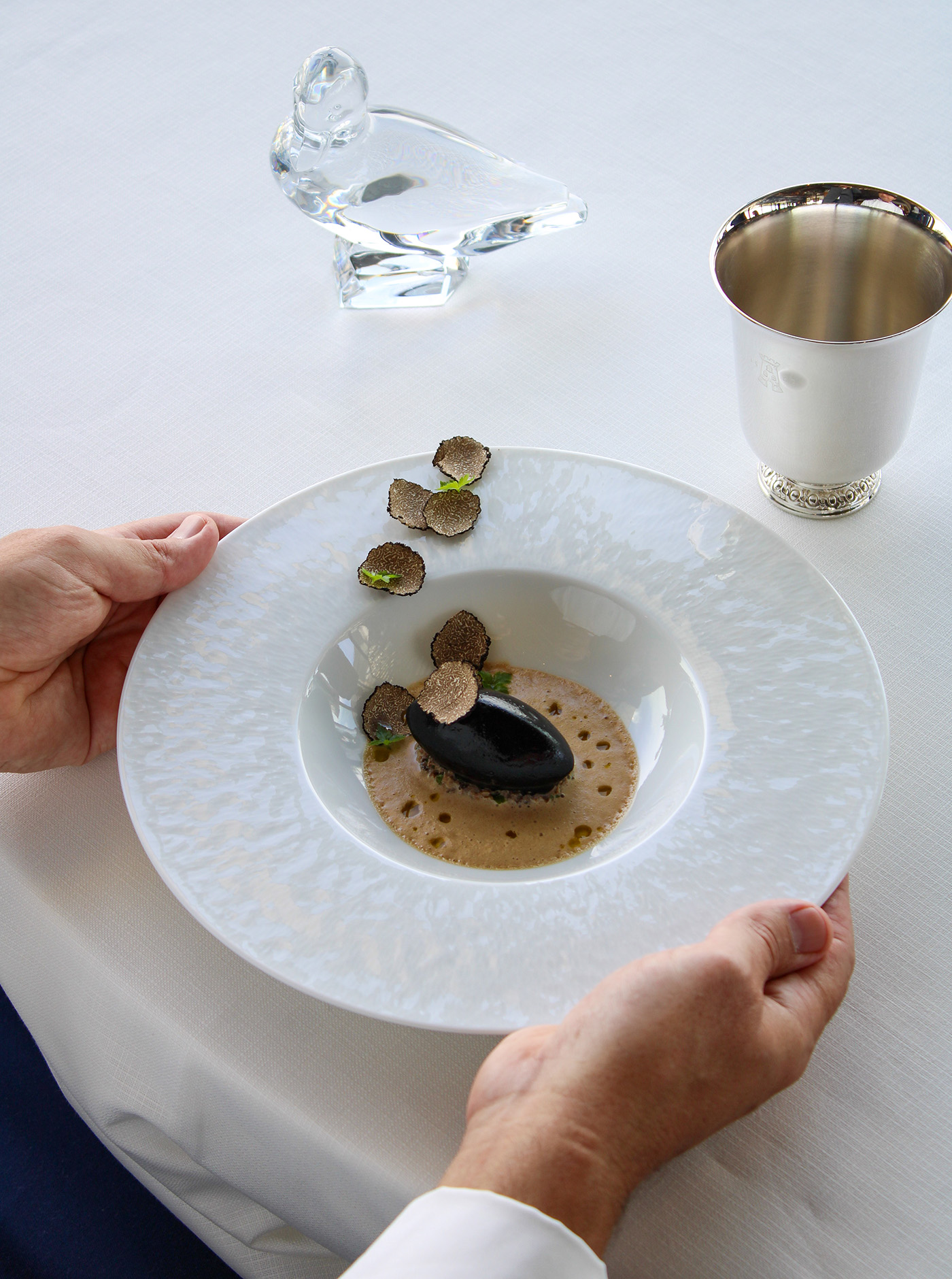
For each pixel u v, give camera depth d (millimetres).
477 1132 537
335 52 986
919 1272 559
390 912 618
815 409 788
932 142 1150
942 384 965
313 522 810
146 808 669
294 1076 650
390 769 772
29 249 1191
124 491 979
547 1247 490
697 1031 537
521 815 732
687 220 1128
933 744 758
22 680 760
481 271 1119
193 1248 1197
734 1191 587
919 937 673
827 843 627
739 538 771
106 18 1433
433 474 827
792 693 699
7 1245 1210
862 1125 606
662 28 1307
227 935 608
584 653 821
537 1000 581
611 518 800
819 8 1296
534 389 1013
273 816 672
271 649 761
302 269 1146
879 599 838
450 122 1236
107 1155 1274
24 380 1073
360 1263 499
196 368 1067
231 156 1260
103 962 702
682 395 995
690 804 658
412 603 809
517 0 1370
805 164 1148
